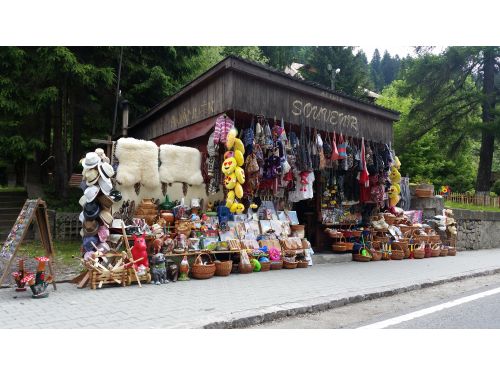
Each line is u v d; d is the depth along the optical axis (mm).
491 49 22078
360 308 6234
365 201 12266
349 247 11375
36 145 13031
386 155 12289
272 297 6277
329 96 10391
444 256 13305
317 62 33344
